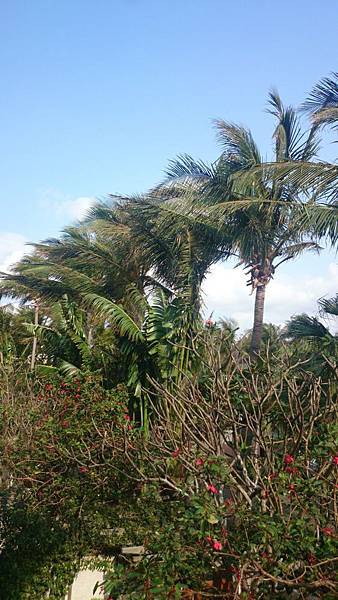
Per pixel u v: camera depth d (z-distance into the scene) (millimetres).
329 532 4152
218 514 4414
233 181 12305
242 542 4379
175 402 6066
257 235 12969
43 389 11570
